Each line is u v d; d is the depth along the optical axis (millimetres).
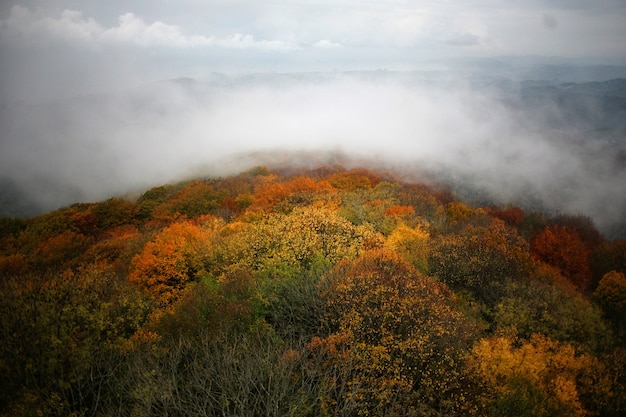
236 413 14430
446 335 19906
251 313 20391
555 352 24469
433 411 16828
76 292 21938
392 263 26078
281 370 15508
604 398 22391
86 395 15922
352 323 18984
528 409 18906
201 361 16531
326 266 26391
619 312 38094
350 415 15625
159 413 14594
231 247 30500
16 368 15906
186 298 21766
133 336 19891
